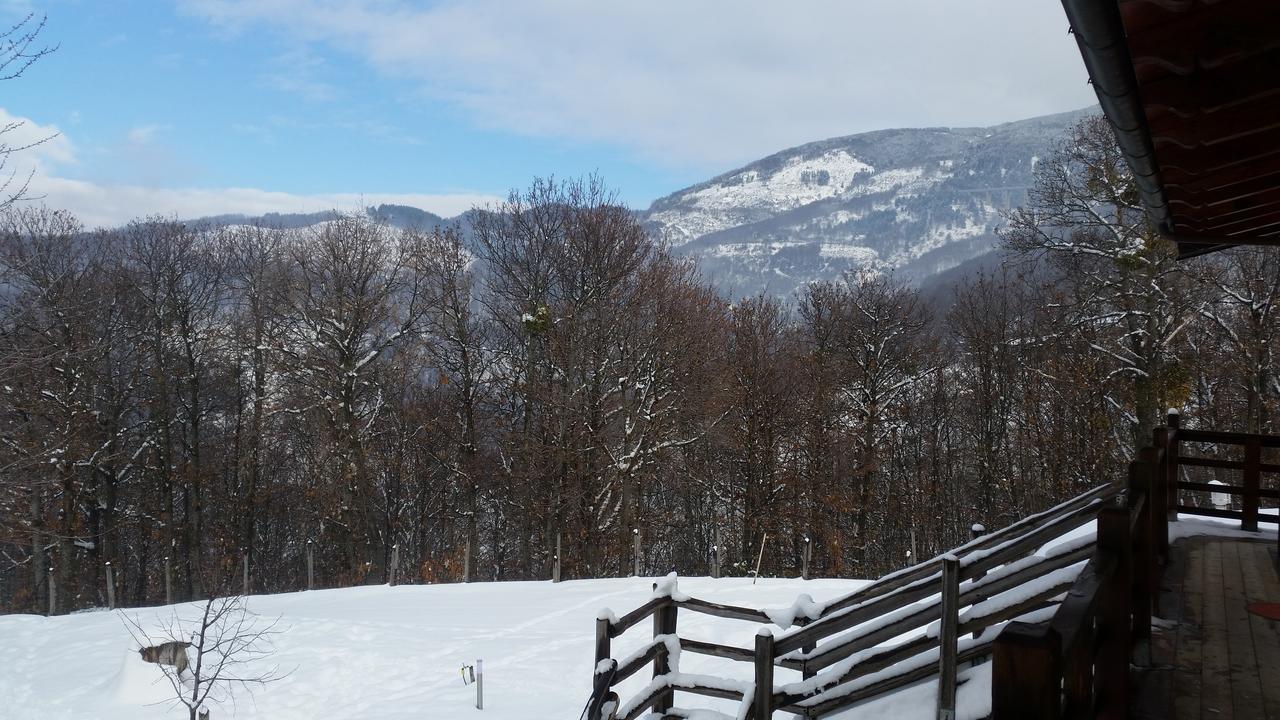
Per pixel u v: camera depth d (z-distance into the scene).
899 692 5.98
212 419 37.84
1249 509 9.26
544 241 29.94
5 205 10.95
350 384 30.47
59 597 29.53
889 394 35.78
